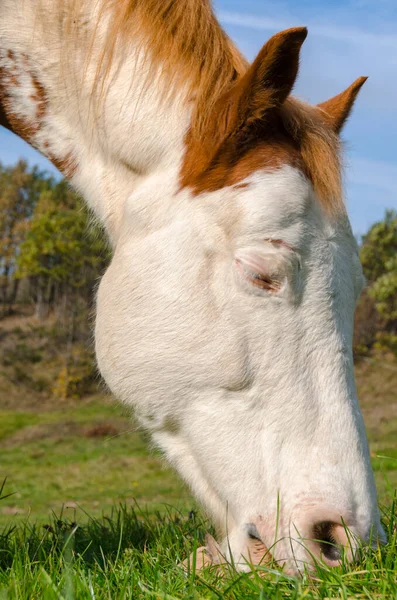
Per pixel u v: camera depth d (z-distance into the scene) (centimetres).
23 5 335
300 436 252
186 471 286
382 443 1725
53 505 1220
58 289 5325
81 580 226
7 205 6594
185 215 279
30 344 4603
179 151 286
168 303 279
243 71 288
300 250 256
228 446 265
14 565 265
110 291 303
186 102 287
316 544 237
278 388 258
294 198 258
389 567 229
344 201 272
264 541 249
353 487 244
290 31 249
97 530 407
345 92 315
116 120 303
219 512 275
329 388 255
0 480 1706
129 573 246
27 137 350
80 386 3900
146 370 284
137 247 292
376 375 3594
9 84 344
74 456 2200
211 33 291
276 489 251
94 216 337
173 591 219
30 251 4797
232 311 265
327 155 266
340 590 204
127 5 299
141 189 295
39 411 3522
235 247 264
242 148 270
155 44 293
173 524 373
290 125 270
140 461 1945
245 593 212
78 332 4456
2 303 5928
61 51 322
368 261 4628
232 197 266
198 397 275
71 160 335
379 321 4391
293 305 257
